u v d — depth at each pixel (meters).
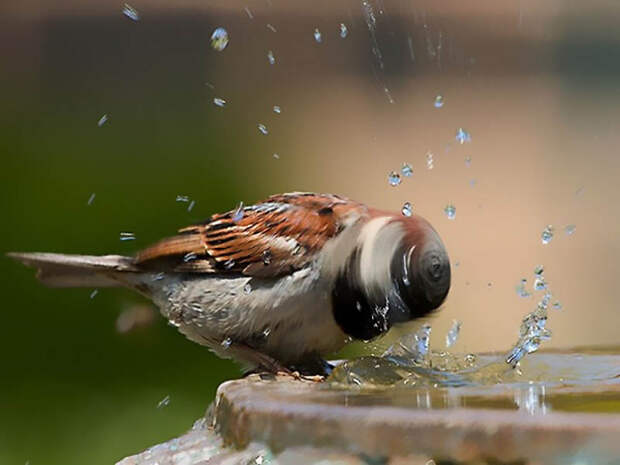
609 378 5.66
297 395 4.75
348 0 28.22
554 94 28.16
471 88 28.12
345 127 24.16
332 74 27.59
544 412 4.02
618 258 17.03
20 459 10.05
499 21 30.09
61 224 13.92
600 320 14.48
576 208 19.59
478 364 6.02
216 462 4.50
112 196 15.25
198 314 6.45
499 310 14.16
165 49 25.11
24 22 24.17
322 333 6.18
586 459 3.70
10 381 11.30
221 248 6.29
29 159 17.05
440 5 30.03
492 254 17.16
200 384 11.27
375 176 20.86
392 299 5.86
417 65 28.53
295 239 6.10
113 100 22.41
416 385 5.25
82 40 24.47
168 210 15.00
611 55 29.30
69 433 10.52
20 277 12.64
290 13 27.67
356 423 4.13
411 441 4.00
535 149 23.78
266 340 6.31
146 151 18.36
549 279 16.08
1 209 14.14
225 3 26.55
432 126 25.12
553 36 30.05
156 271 6.62
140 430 10.40
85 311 12.17
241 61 25.67
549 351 6.68
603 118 26.08
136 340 11.78
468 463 3.90
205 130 21.05
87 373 11.55
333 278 6.03
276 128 22.75
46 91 22.69
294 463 4.20
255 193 16.98
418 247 5.80
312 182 19.28
